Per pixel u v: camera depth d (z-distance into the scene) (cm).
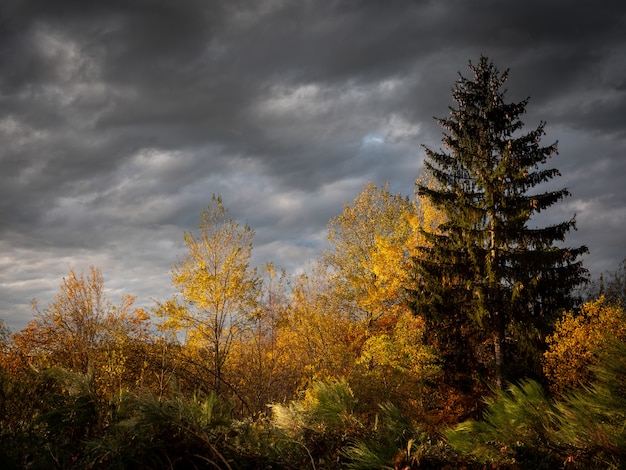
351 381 654
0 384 242
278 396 1683
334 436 248
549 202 1906
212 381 1484
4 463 192
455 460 217
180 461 205
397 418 252
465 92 2131
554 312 1728
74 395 240
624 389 197
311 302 2073
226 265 1762
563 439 202
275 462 221
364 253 2367
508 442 212
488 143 2052
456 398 1603
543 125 1964
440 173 2044
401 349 1506
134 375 1257
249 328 1764
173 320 1683
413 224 2083
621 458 186
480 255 1884
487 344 1908
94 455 195
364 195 2483
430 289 1884
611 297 2112
